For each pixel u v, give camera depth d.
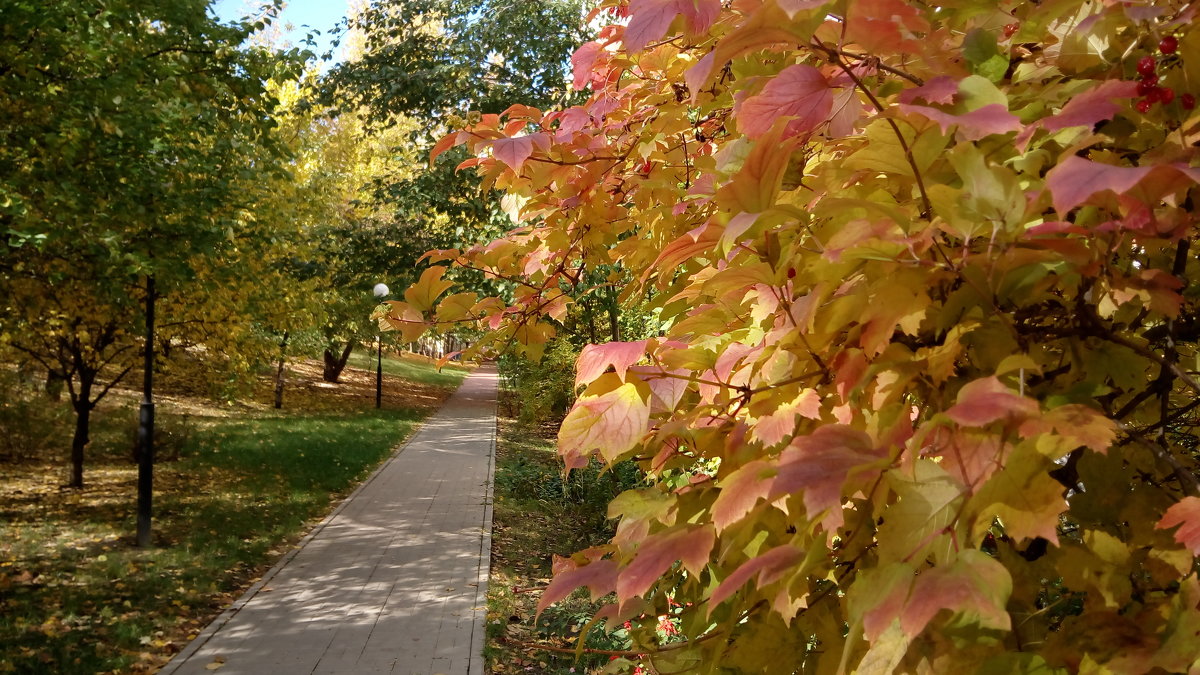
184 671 5.88
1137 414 1.13
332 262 17.38
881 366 0.83
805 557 0.80
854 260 0.84
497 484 13.95
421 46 15.30
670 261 1.19
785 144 0.87
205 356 13.19
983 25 1.03
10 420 13.55
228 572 8.46
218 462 14.76
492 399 33.22
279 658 6.16
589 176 1.89
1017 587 0.85
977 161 0.74
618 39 1.91
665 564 0.96
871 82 1.04
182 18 8.59
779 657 1.00
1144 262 1.05
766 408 0.98
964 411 0.69
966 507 0.68
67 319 10.88
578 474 12.14
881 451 0.77
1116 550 0.80
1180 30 0.91
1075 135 0.89
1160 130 0.93
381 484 13.99
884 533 0.70
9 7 6.66
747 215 0.86
